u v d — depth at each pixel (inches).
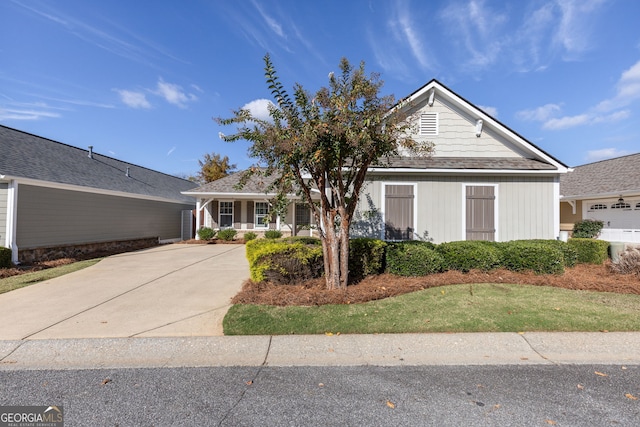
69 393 116.0
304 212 711.7
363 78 217.9
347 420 98.7
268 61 225.9
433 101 389.7
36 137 557.9
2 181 386.3
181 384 122.4
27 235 407.5
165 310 212.8
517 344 155.9
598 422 97.7
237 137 224.1
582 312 190.5
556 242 335.6
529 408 105.2
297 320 181.9
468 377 127.1
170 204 760.3
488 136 388.2
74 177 502.0
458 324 175.0
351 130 206.8
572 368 134.5
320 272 270.7
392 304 207.0
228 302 229.9
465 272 287.6
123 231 595.5
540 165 355.9
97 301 234.8
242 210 722.2
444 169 344.8
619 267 303.7
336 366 137.2
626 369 133.4
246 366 137.7
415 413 102.5
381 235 354.3
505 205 360.2
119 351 152.2
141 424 97.3
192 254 502.3
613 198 533.0
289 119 224.5
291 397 112.6
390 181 357.1
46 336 168.2
